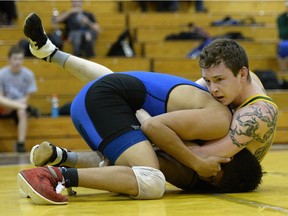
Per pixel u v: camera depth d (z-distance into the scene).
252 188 5.80
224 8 23.03
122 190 5.21
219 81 5.41
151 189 5.25
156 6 22.27
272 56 19.48
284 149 13.85
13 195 5.79
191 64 17.92
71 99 16.61
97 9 21.98
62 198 5.01
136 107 5.59
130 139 5.31
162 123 5.31
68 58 6.12
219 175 5.66
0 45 17.84
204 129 5.37
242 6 23.12
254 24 21.31
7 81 14.91
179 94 5.56
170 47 19.28
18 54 14.89
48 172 5.05
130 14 21.22
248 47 19.48
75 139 15.19
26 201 5.28
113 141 5.32
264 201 5.11
